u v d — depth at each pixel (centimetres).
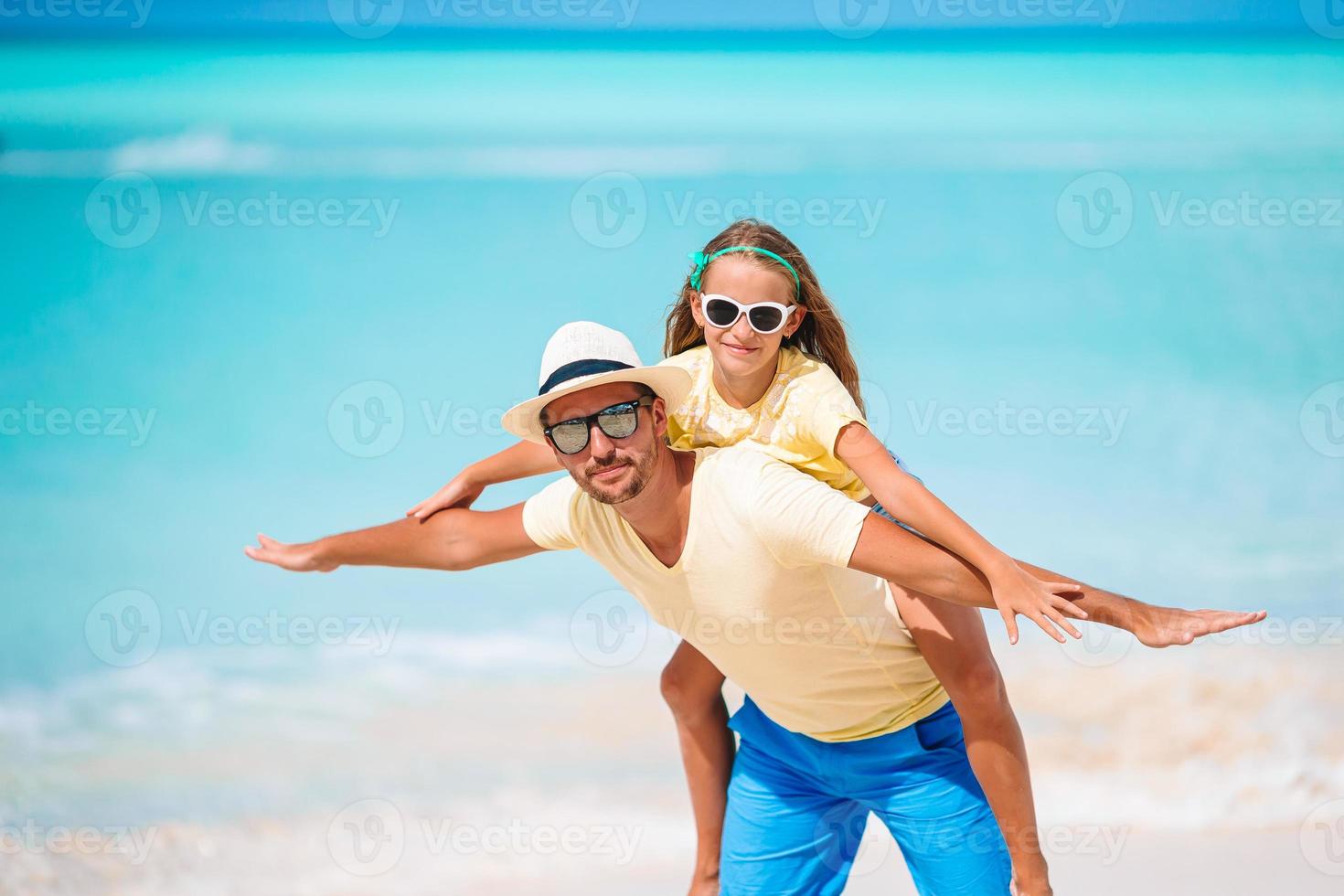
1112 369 1852
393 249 2362
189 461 1619
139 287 2195
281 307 2106
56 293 2175
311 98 3397
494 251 2344
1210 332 1998
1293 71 3578
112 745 995
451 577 1304
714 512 532
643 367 534
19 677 1108
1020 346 1941
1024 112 3356
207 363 1912
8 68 3459
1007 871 614
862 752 615
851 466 566
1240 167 2898
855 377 654
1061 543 1355
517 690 1077
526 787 929
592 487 531
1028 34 3903
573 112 3369
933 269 2273
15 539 1410
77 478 1572
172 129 3144
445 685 1091
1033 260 2330
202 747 993
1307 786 907
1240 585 1255
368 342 1961
